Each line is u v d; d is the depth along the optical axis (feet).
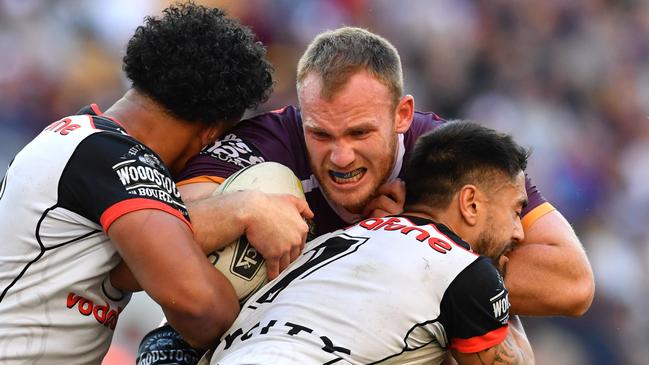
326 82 36.27
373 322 33.60
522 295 40.45
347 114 36.35
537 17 141.38
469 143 37.45
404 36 133.18
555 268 40.50
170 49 36.60
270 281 36.17
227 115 38.24
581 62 141.38
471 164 37.14
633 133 139.03
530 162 130.11
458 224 37.19
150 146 37.14
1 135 110.83
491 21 138.41
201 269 33.40
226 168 38.70
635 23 147.33
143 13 122.21
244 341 34.27
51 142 34.78
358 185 37.91
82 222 33.83
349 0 131.13
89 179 33.63
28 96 114.52
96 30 120.57
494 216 37.27
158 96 36.86
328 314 33.88
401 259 34.68
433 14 134.62
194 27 37.09
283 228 35.32
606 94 140.97
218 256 35.50
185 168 39.01
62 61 117.50
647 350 113.09
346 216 40.29
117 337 70.49
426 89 131.54
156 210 33.22
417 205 37.73
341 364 33.04
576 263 40.83
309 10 128.88
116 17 121.39
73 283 34.01
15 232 34.12
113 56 119.65
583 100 139.44
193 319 33.58
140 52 36.86
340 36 37.47
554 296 40.37
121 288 35.65
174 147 37.68
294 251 35.88
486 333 34.47
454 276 34.24
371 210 38.75
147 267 32.83
